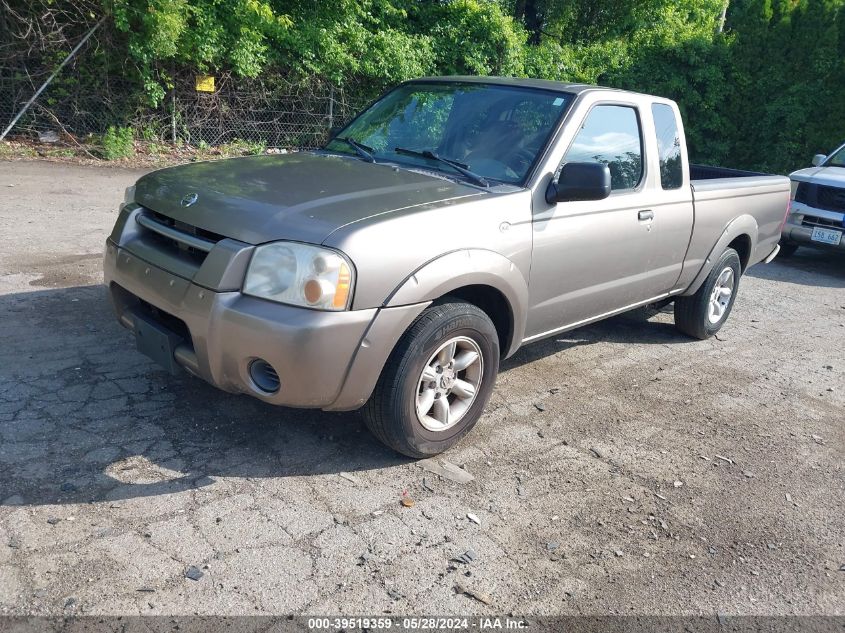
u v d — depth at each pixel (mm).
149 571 2723
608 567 3070
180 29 11820
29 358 4332
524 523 3309
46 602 2521
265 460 3553
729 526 3473
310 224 3137
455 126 4391
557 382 4980
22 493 3088
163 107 12852
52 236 7145
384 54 14609
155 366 4387
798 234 9406
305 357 3025
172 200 3533
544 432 4215
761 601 2973
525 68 16344
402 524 3188
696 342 6180
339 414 4059
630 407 4695
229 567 2793
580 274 4340
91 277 5957
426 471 3639
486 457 3857
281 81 13938
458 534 3168
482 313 3668
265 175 3797
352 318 3086
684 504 3619
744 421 4672
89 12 11484
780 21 16469
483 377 3822
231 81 13445
